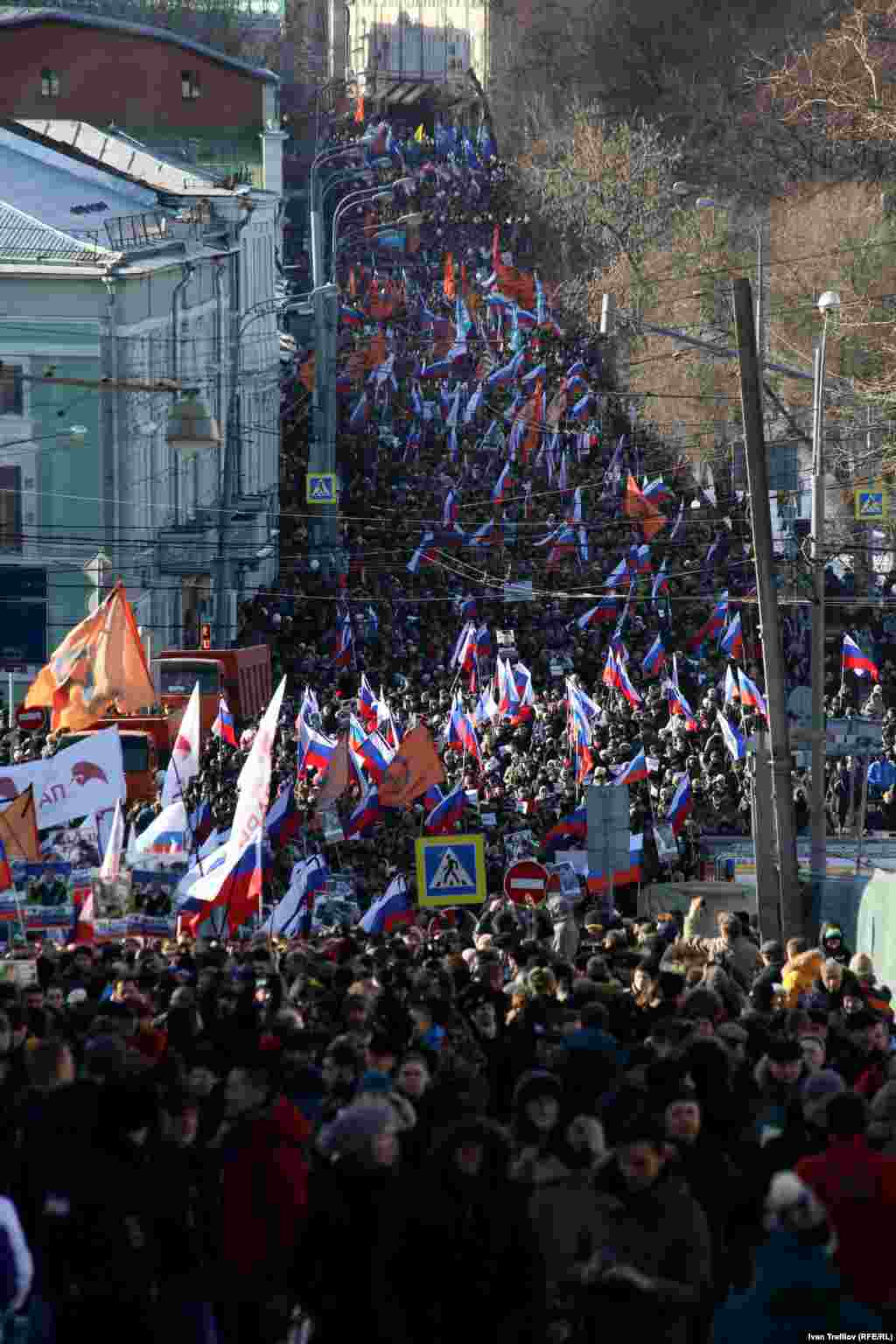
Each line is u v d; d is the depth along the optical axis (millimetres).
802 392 96438
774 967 23938
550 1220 13102
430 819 41062
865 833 55156
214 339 89750
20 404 75688
